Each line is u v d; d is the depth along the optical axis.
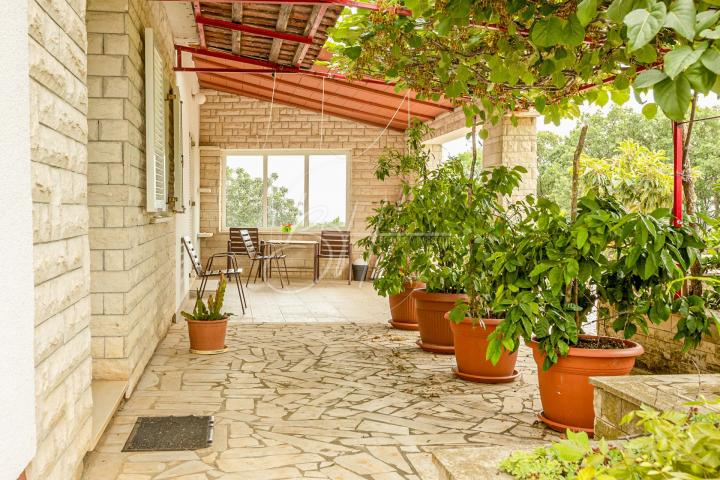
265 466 3.07
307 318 7.84
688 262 3.21
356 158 12.66
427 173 6.00
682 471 1.24
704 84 1.32
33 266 1.97
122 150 4.12
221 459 3.15
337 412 3.98
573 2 2.48
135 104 4.42
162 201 5.21
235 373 4.96
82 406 2.67
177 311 7.82
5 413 1.60
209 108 12.60
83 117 2.66
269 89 11.41
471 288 4.65
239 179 12.87
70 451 2.48
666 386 2.80
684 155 4.30
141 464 3.07
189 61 9.38
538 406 4.16
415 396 4.37
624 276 3.51
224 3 5.22
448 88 4.04
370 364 5.34
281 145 12.66
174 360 5.37
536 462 1.65
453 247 5.59
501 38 3.40
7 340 1.63
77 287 2.57
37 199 2.04
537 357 3.68
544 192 13.38
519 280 3.47
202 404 4.11
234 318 7.75
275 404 4.14
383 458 3.20
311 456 3.21
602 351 3.45
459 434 3.59
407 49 3.90
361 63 4.00
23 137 1.79
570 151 13.63
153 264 5.48
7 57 1.66
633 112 12.29
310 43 5.70
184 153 8.80
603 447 1.46
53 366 2.22
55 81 2.23
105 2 4.11
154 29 5.42
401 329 7.07
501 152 8.16
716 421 1.65
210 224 12.62
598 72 3.93
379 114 11.59
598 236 3.18
